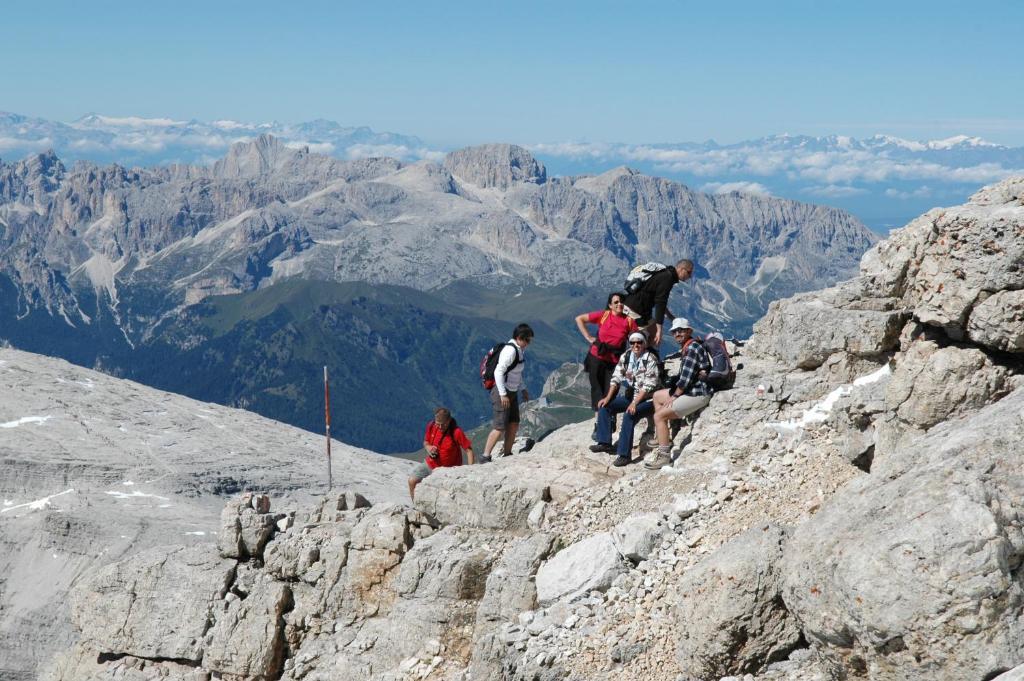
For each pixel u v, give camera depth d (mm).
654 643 14953
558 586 17203
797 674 12680
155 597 22047
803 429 18062
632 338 20250
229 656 20922
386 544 20609
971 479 10781
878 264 19109
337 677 19672
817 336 19375
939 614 10062
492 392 22938
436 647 18719
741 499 17094
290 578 21484
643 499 18703
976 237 14422
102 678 21922
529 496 20141
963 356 14836
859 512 11828
